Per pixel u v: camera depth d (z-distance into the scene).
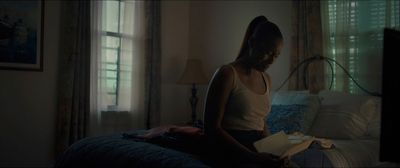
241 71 1.45
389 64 0.94
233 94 1.40
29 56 3.18
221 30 4.21
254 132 1.42
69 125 3.32
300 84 3.27
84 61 3.42
